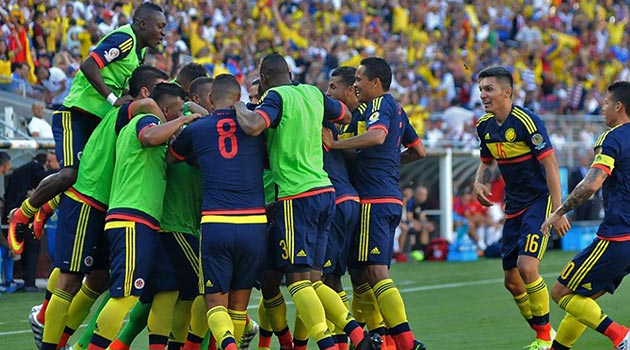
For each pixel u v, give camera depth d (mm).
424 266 36844
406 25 51125
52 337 15820
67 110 16469
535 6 60438
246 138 14977
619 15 65438
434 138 42125
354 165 16641
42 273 30766
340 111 15852
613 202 15742
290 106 15086
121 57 16234
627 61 61750
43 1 33781
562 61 56344
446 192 40375
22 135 29359
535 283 17766
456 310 24438
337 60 43250
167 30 36062
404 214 39188
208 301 14789
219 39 40469
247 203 14805
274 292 16266
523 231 17906
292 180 15094
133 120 15219
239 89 15398
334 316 15328
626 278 31344
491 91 17844
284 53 42000
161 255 15523
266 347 17094
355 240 16469
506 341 19484
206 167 14789
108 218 15062
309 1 47688
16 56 31688
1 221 28609
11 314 23531
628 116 15938
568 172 45094
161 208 15320
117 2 35938
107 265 16172
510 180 18219
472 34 53750
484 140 18344
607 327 15805
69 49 34656
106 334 14789
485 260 39500
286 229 15062
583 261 15836
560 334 16391
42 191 16078
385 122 16172
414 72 48062
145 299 15625
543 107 53094
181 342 16188
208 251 14672
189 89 17406
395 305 16094
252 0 43625
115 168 15297
